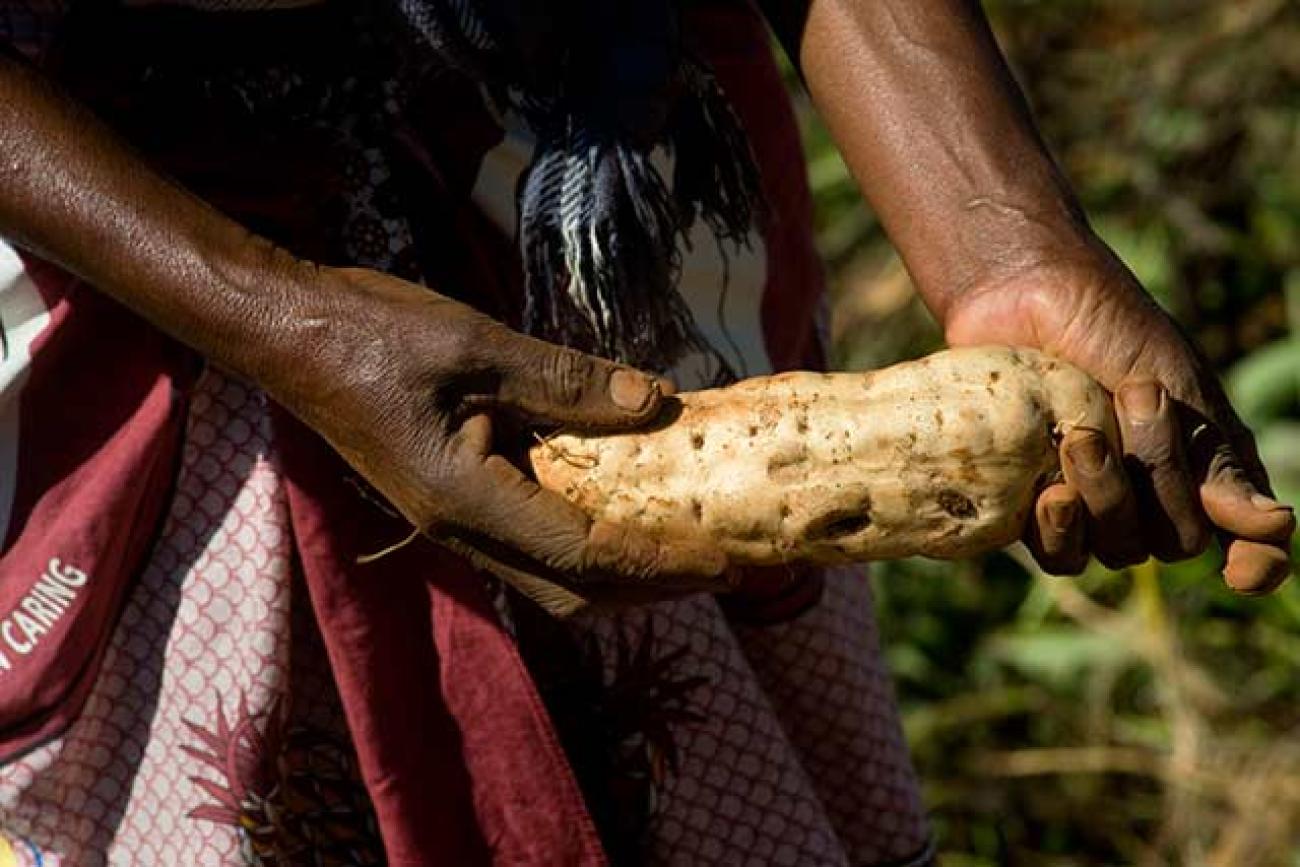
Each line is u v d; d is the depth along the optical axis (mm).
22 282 2000
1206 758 4195
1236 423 1952
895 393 1865
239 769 2080
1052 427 1849
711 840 2242
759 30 2381
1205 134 4875
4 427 2023
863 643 2549
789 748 2275
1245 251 4824
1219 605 4383
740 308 2295
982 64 2115
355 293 1843
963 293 2039
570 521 1826
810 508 1861
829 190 4879
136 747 2109
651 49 2021
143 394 2033
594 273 2006
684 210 2129
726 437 1872
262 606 2061
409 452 1829
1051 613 4504
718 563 1862
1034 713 4438
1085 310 1965
